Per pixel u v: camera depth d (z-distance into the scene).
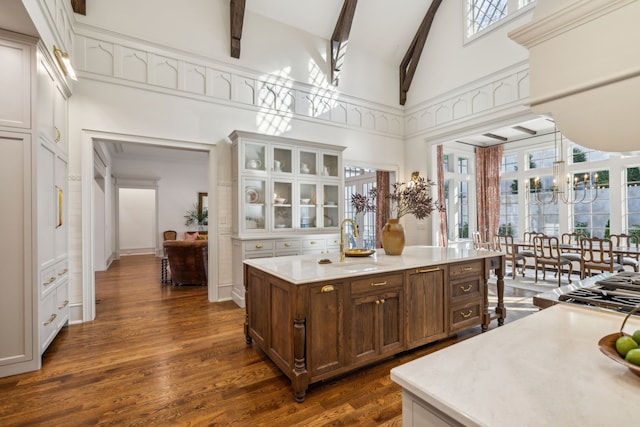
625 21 0.57
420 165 6.05
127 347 2.89
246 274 2.98
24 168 2.44
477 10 5.20
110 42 3.81
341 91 5.59
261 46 4.82
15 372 2.39
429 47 5.88
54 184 2.97
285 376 2.37
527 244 5.83
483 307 3.15
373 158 5.95
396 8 5.48
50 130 2.86
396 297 2.51
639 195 5.64
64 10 3.23
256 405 2.01
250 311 2.91
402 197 3.21
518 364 0.83
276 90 4.93
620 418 0.60
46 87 2.74
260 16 4.82
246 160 4.35
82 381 2.30
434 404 0.69
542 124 6.34
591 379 0.74
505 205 7.59
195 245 5.35
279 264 2.64
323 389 2.19
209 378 2.34
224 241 4.52
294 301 2.05
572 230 6.46
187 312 3.94
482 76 4.98
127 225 10.41
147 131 4.00
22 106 2.43
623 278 1.69
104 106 3.76
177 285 5.47
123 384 2.26
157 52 4.08
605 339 0.85
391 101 6.21
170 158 9.56
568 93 0.65
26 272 2.44
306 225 4.82
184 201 10.06
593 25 0.61
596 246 5.47
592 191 6.19
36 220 2.47
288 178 4.59
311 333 2.09
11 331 2.39
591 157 6.18
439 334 2.78
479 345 0.95
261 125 4.78
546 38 0.68
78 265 3.60
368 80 5.93
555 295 1.46
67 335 3.18
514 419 0.60
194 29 4.33
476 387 0.72
